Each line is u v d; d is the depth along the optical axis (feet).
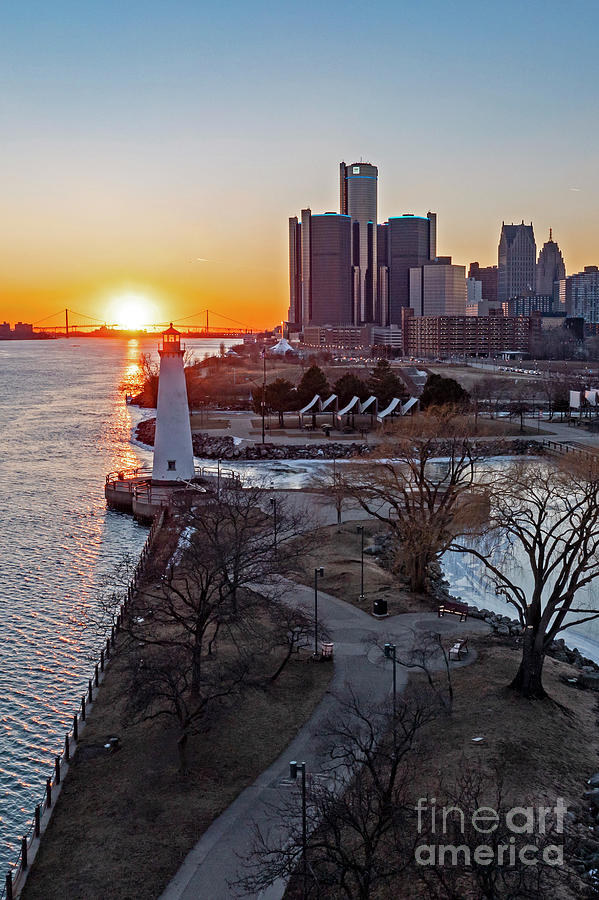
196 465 447.83
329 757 143.84
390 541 284.00
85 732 160.35
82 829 128.67
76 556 285.64
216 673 169.78
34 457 502.79
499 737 148.36
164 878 116.67
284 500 341.62
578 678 184.75
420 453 250.57
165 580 191.72
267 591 220.23
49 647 206.49
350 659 186.29
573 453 307.78
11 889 115.65
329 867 116.57
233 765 144.36
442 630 204.74
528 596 248.11
